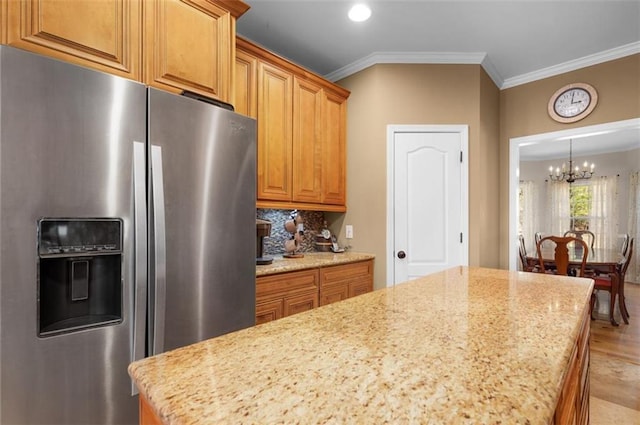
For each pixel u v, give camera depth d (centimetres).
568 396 82
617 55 272
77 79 109
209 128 146
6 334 97
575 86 292
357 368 59
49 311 112
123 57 142
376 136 288
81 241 112
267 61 239
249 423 43
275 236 282
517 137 322
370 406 47
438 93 284
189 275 138
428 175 284
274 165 242
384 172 284
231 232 156
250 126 166
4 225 96
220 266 150
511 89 328
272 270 202
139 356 121
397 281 281
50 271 112
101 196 114
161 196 127
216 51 176
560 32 248
